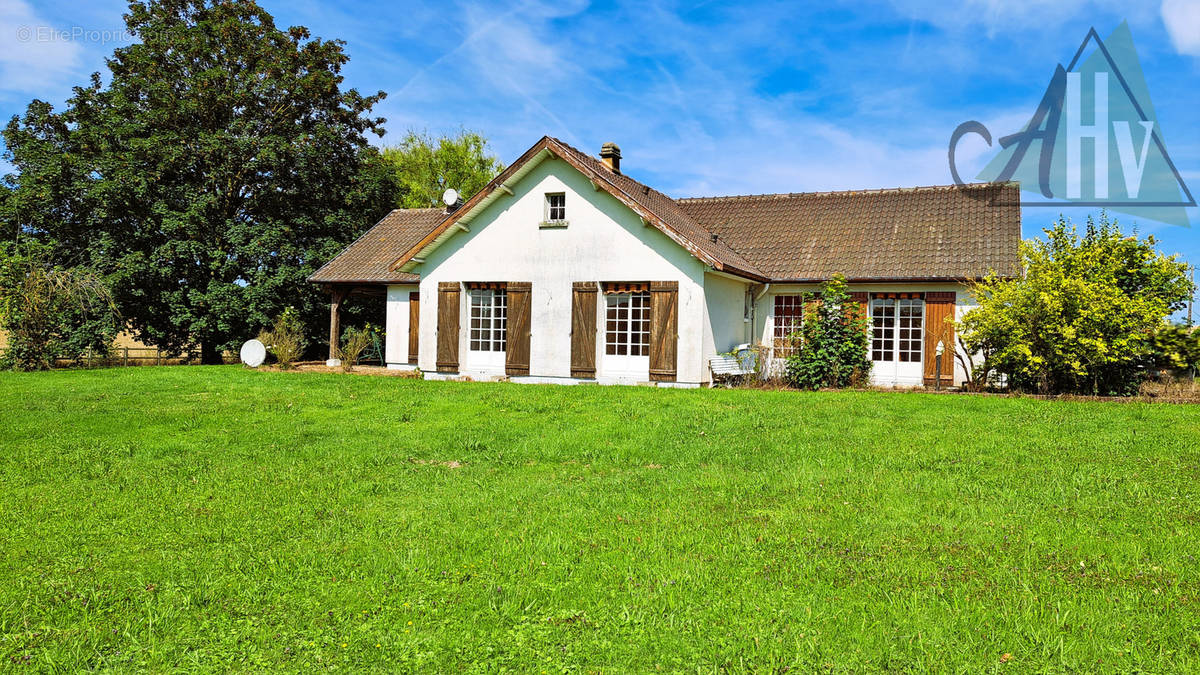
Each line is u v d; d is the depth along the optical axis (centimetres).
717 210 2147
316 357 2853
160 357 2709
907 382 1641
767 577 455
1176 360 1247
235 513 611
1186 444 817
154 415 1118
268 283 2480
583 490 676
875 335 1670
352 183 2881
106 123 2442
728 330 1692
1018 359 1309
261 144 2519
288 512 614
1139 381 1330
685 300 1510
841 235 1831
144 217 2444
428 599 434
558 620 405
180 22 2733
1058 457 766
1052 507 592
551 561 489
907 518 568
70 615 418
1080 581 439
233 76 2683
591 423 1027
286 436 955
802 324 1605
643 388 1451
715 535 534
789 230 1927
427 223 2334
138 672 358
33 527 572
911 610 405
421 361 1773
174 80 2633
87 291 2198
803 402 1220
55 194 2372
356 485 705
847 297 1514
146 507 629
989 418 1030
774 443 866
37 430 995
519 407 1184
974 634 378
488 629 396
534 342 1648
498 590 441
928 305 1597
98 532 562
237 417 1112
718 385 1555
